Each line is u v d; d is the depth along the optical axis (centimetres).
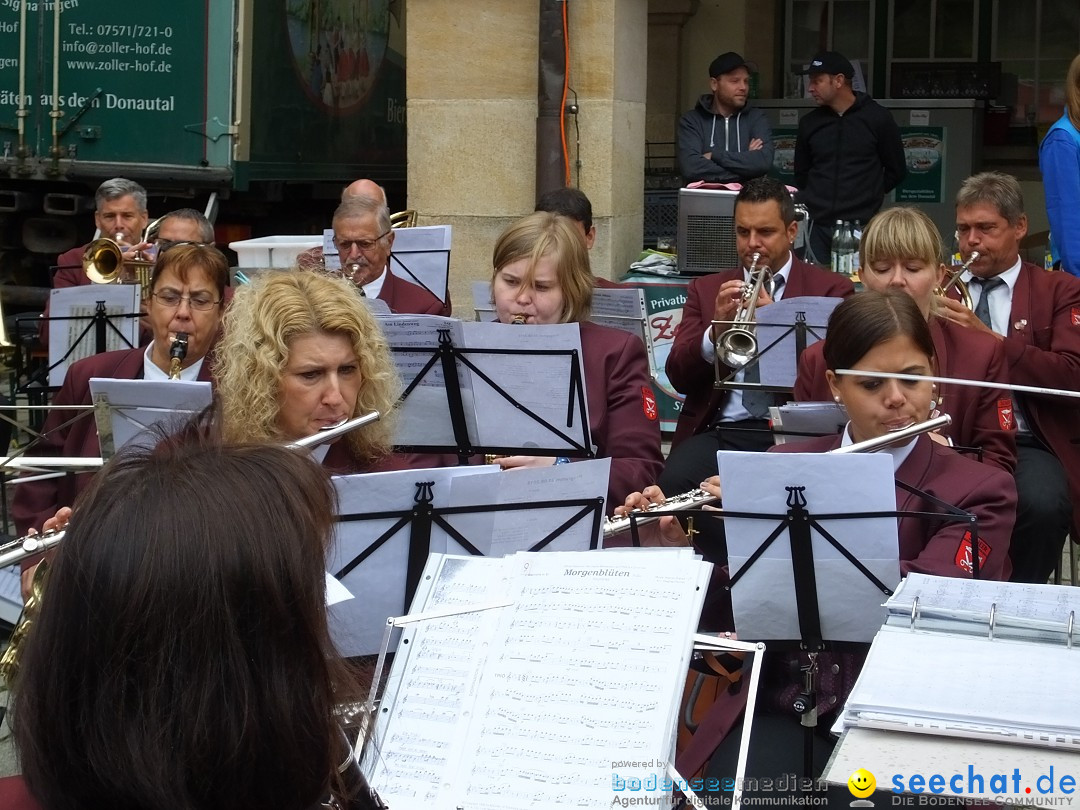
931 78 1186
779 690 290
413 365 378
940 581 246
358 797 182
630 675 209
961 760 187
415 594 256
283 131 830
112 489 123
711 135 777
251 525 121
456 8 736
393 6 1019
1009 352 461
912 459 308
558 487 289
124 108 779
